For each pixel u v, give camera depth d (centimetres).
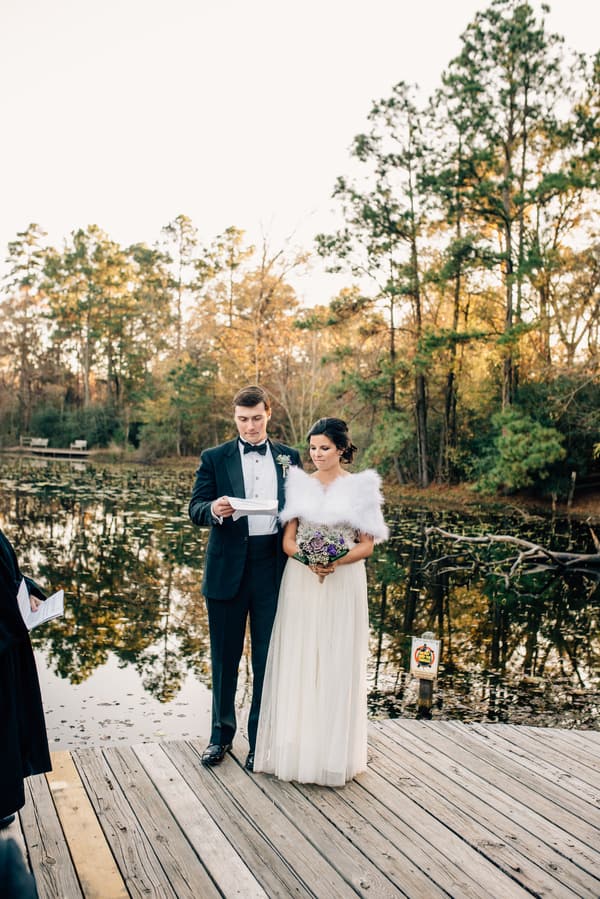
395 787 303
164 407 3316
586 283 1872
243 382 2828
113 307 4081
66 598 806
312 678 298
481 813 284
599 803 298
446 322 2361
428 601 873
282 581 311
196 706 505
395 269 2180
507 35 1916
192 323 3216
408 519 1625
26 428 4091
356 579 301
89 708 500
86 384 4056
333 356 2256
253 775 307
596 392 1889
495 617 802
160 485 2208
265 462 321
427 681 478
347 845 257
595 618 805
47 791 287
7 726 228
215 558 315
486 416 2262
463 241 1905
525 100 1955
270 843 256
